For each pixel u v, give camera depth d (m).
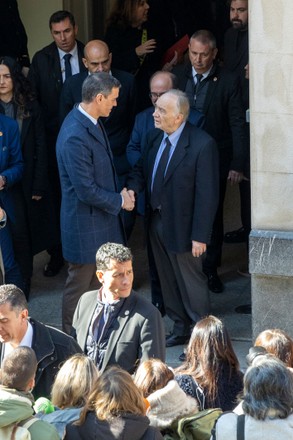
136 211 9.49
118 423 4.69
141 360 6.50
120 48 10.71
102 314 6.64
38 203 9.59
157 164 8.38
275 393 4.65
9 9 10.78
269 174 7.84
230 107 9.30
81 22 12.53
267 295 8.08
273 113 7.69
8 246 9.30
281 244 7.88
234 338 8.89
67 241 8.36
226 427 4.72
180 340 8.76
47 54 10.08
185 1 11.44
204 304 8.66
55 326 9.34
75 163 7.98
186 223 8.34
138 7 10.57
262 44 7.56
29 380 5.06
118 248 6.54
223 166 9.55
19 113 9.38
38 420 4.86
